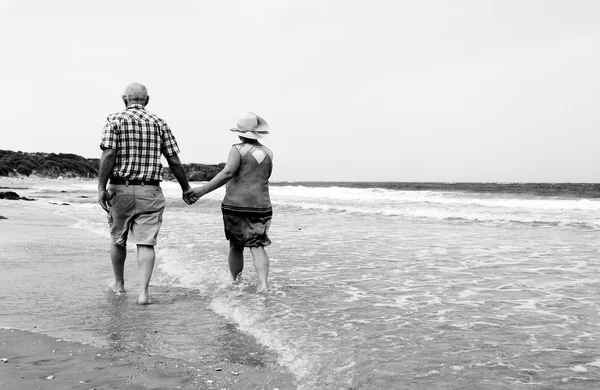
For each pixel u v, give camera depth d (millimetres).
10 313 4027
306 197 25969
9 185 67938
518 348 3105
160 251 7555
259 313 3967
